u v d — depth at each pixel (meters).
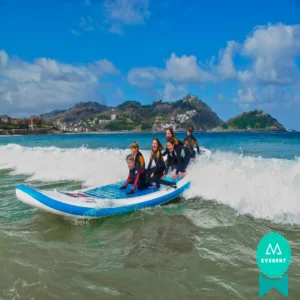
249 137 40.53
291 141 28.89
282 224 5.98
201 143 27.31
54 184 9.85
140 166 7.25
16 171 12.23
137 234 5.66
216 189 8.16
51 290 3.79
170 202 7.70
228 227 5.89
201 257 4.65
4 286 3.86
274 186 7.74
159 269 4.32
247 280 3.97
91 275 4.16
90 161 12.81
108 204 6.54
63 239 5.42
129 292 3.75
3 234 5.59
